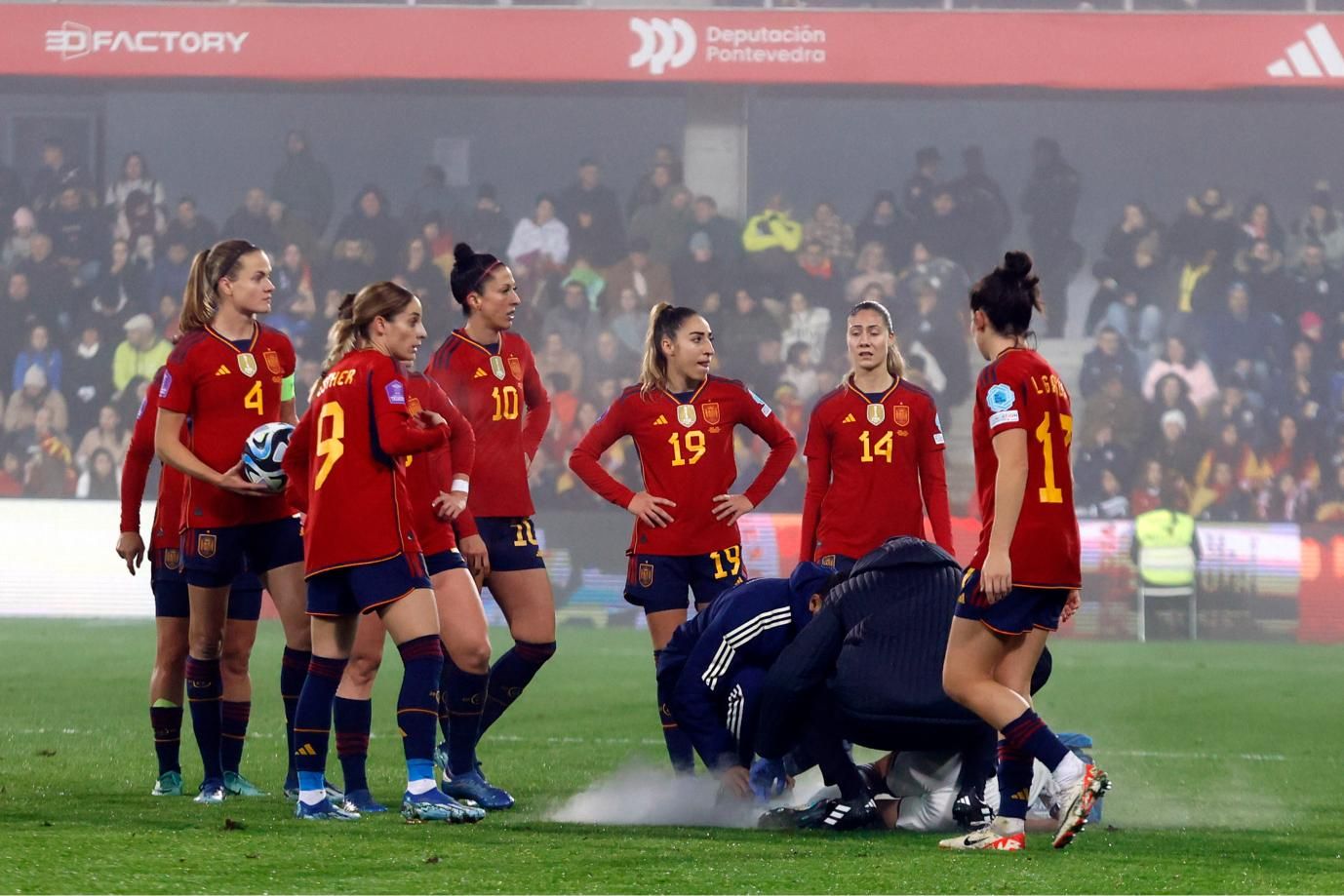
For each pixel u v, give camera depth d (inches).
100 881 516.4
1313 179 3243.1
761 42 2844.5
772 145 3353.8
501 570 894.4
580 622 2395.4
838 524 963.3
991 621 628.7
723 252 2925.7
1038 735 622.2
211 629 799.1
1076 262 3021.7
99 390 2824.8
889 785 736.3
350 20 2861.7
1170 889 531.2
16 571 2437.3
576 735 1206.9
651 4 2876.5
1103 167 3292.3
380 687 1540.4
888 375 968.3
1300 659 2020.2
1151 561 2396.7
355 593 694.5
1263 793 927.0
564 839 634.8
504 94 3002.0
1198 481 2674.7
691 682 750.5
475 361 901.8
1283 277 2903.5
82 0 2869.1
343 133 3321.9
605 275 2935.5
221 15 2864.2
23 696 1406.3
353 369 693.9
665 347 933.8
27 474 2768.2
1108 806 848.3
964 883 536.4
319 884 522.0
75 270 2910.9
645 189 2960.1
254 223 2962.6
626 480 2691.9
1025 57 2832.2
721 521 938.7
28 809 728.3
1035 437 626.2
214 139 3272.6
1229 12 2827.3
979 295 644.7
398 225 2960.1
